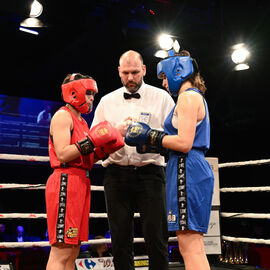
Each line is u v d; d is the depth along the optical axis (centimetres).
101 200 895
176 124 215
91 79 242
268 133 830
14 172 850
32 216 305
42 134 793
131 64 257
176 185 210
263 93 793
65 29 671
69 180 228
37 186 308
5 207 871
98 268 333
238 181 902
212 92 782
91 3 643
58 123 228
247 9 672
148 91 271
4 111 759
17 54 744
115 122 269
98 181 893
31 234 879
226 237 365
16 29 680
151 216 251
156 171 258
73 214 225
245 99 812
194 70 227
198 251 205
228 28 691
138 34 702
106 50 739
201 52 731
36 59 768
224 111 821
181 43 704
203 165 211
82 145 224
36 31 670
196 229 204
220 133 850
